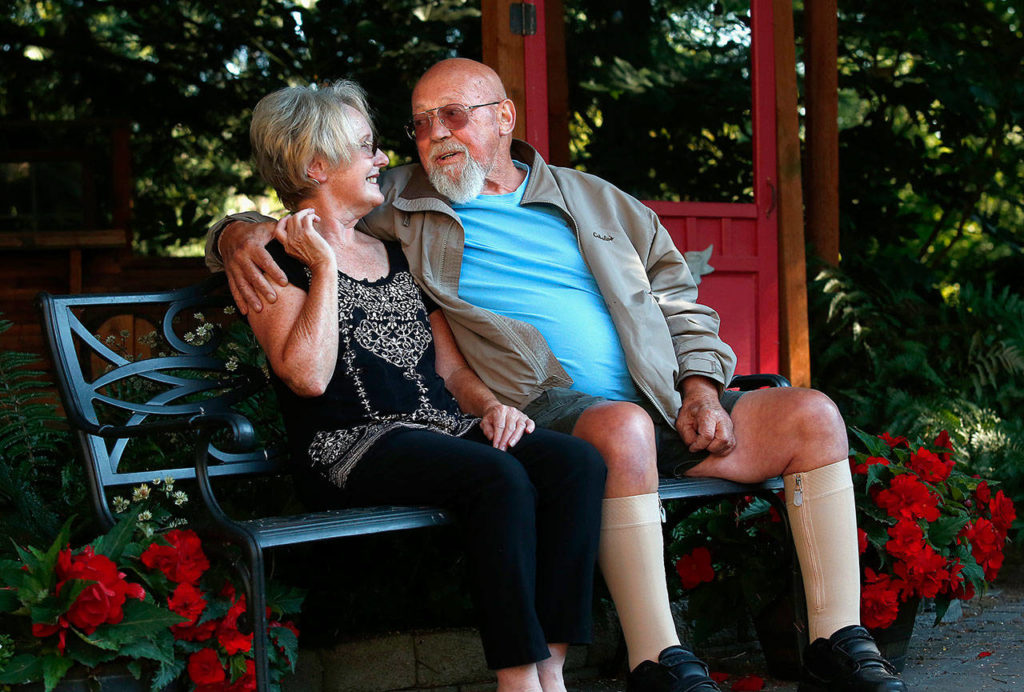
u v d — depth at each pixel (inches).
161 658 76.0
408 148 278.2
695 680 84.1
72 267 239.8
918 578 107.2
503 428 92.7
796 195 190.1
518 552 81.5
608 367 106.9
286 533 77.2
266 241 93.7
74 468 109.3
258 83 300.5
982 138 284.8
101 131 283.0
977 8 270.2
